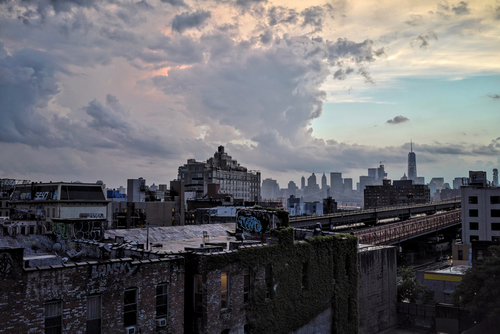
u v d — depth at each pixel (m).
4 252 19.62
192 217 117.25
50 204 65.31
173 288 26.94
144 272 25.34
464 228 106.50
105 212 69.94
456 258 101.25
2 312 19.45
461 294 52.34
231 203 133.62
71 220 31.66
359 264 49.69
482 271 48.66
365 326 50.22
